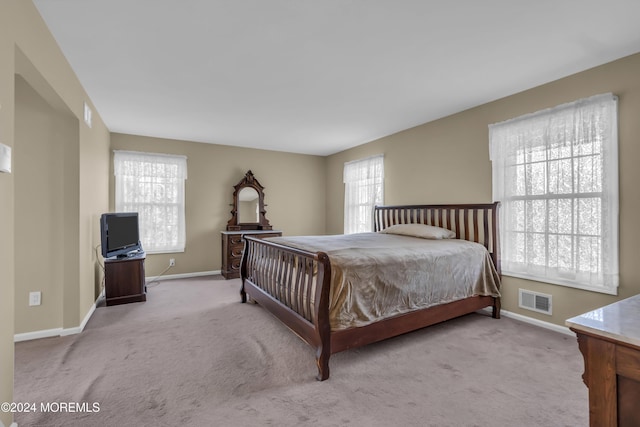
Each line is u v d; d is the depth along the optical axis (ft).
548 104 9.41
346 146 18.25
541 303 9.62
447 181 12.57
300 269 7.90
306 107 11.57
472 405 5.78
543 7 5.91
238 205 17.71
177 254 16.39
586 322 3.15
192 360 7.47
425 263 8.73
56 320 9.02
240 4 5.81
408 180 14.43
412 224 12.79
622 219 7.91
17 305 8.64
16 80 8.70
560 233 9.03
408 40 7.09
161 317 10.48
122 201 14.89
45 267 8.92
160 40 7.04
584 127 8.50
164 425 5.21
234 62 8.10
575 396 6.04
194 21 6.34
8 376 4.82
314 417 5.44
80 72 8.59
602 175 8.14
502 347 8.21
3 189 4.66
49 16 6.14
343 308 7.09
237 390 6.24
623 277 7.91
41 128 8.95
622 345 2.83
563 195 8.95
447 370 7.05
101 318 10.34
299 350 8.05
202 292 13.64
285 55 7.75
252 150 18.57
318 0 5.70
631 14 6.12
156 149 15.89
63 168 9.07
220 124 13.71
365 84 9.54
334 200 20.17
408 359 7.58
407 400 5.94
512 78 9.11
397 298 8.09
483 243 10.89
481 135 11.32
